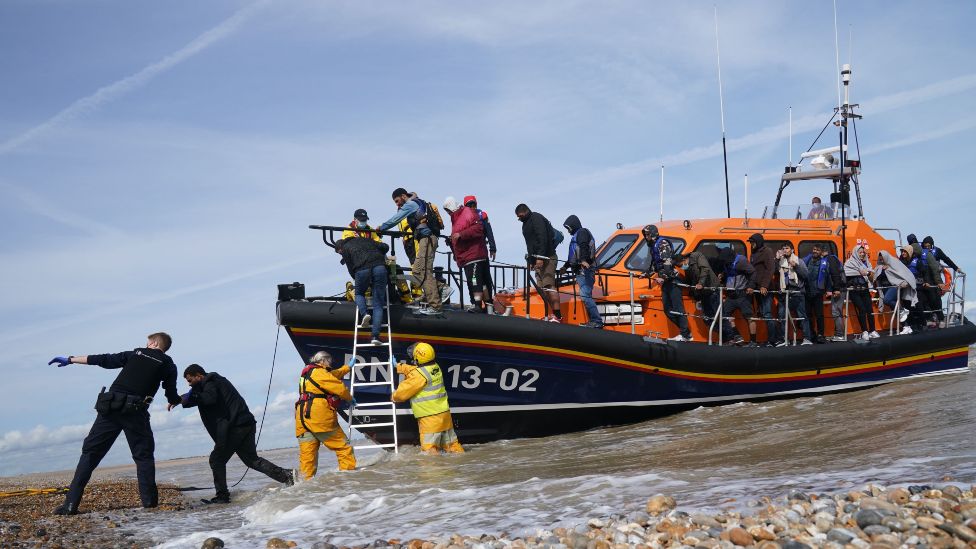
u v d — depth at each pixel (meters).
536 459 7.18
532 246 8.97
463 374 8.49
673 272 9.14
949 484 3.95
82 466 6.80
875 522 3.39
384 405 8.47
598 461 6.67
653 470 5.76
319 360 7.67
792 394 9.87
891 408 7.66
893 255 10.85
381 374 8.39
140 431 7.02
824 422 7.38
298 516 5.68
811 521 3.59
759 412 8.71
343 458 7.62
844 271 10.30
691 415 9.09
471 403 8.59
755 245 9.59
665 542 3.55
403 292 8.57
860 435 6.32
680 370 9.07
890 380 10.54
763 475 5.02
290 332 8.16
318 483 6.84
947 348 10.98
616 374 8.88
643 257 9.95
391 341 8.27
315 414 7.48
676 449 6.88
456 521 4.70
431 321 8.26
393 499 5.75
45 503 7.60
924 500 3.67
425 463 7.49
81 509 7.16
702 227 10.07
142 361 7.02
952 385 8.86
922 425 6.35
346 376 8.28
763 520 3.69
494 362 8.51
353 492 6.32
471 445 8.73
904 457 5.02
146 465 7.06
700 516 3.78
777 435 6.96
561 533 3.95
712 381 9.29
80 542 5.23
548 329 8.50
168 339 7.21
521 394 8.68
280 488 7.66
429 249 8.31
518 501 5.08
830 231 10.71
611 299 9.45
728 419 8.48
